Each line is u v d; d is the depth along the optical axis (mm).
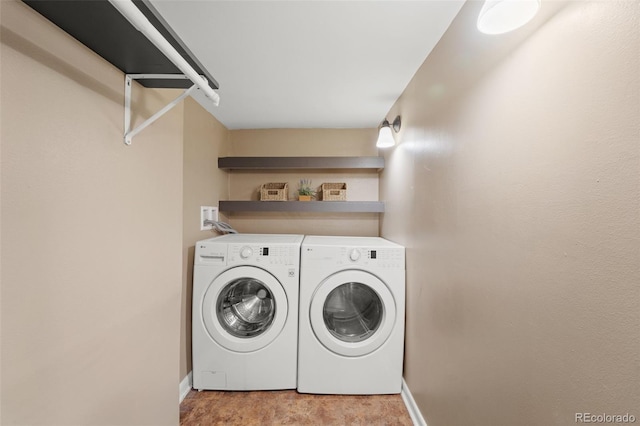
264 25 1163
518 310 765
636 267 474
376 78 1647
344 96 1914
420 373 1489
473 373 992
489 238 896
